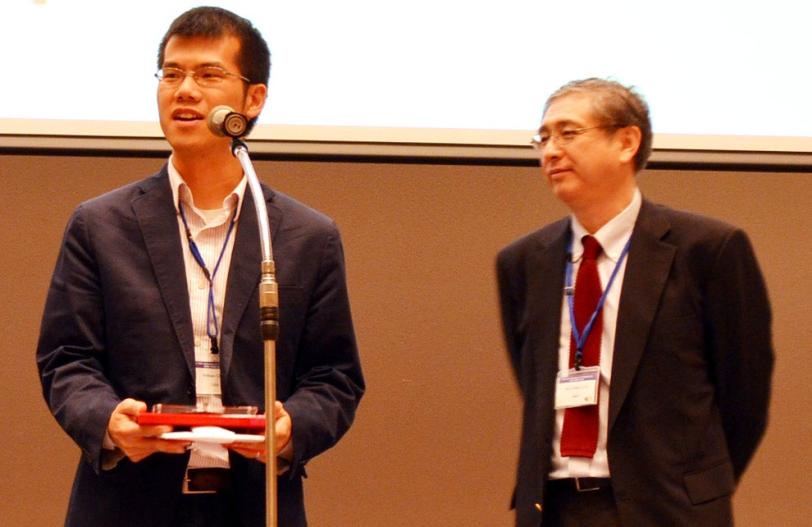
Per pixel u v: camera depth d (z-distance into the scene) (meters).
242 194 4.63
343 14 6.82
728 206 7.18
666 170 7.12
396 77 6.85
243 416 4.07
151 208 4.57
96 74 6.61
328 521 6.75
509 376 7.00
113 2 6.62
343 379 4.58
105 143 6.63
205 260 4.55
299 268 4.58
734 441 4.99
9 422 6.57
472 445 6.93
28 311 6.64
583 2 6.95
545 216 7.09
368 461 6.82
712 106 7.05
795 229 7.23
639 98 5.03
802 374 7.15
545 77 6.93
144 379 4.38
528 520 4.73
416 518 6.83
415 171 7.00
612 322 4.81
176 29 4.67
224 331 4.42
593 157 4.87
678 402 4.69
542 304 4.96
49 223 6.70
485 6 6.91
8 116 6.53
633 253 4.84
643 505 4.59
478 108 6.91
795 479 7.07
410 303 6.96
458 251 7.02
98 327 4.46
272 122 6.74
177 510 4.32
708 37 7.04
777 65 7.08
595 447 4.68
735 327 4.79
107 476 4.33
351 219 6.92
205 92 4.59
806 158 7.12
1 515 6.52
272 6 6.75
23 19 6.55
